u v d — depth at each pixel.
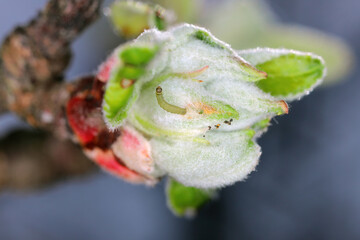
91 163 0.11
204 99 0.08
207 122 0.08
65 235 0.15
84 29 0.10
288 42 0.12
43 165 0.11
